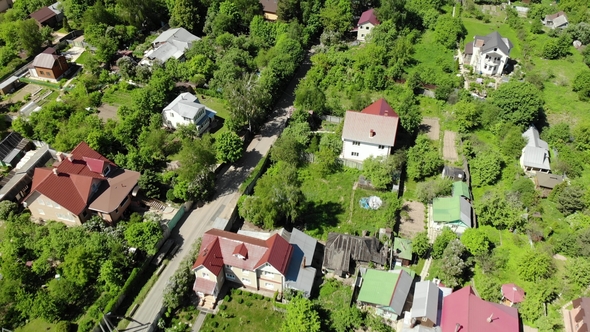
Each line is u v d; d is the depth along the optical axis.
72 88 120.56
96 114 111.62
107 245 75.56
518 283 75.19
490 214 84.88
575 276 73.81
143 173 91.56
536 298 70.19
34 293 70.75
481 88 124.00
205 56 125.44
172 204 89.00
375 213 88.62
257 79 117.69
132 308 70.25
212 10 147.00
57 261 77.12
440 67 135.12
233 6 145.88
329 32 146.50
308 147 103.31
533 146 99.75
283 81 125.25
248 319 70.75
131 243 76.56
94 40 132.12
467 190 90.12
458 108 110.38
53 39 140.38
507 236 83.75
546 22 162.75
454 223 84.00
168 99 114.75
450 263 73.62
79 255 71.12
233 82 112.56
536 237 82.56
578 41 150.00
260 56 127.81
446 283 74.06
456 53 145.25
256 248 72.88
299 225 86.12
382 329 67.88
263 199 80.50
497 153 99.06
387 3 149.25
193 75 122.25
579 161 101.38
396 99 118.00
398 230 85.75
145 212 87.12
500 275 76.31
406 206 91.25
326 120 113.88
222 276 74.31
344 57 131.12
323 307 72.00
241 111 104.75
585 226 84.44
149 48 137.75
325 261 77.25
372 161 94.25
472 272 77.44
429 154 96.75
